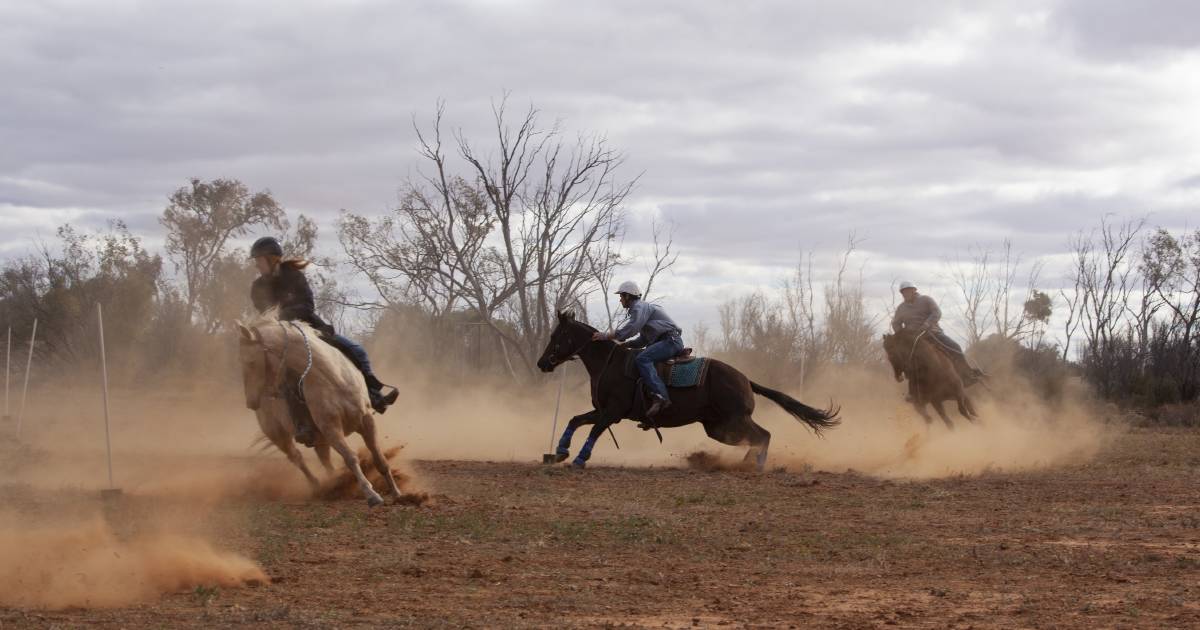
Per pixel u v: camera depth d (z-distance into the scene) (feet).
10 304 154.92
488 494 43.42
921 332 67.31
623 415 53.72
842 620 23.49
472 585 26.81
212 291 162.91
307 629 22.36
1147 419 99.25
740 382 53.47
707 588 26.58
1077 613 24.00
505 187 117.91
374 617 23.47
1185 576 27.86
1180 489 45.65
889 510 39.52
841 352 119.44
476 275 125.59
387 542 32.35
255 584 26.76
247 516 36.76
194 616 23.54
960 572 28.50
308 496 42.75
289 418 40.75
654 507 40.04
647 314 53.21
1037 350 135.23
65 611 24.06
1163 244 126.72
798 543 32.58
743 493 44.16
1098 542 32.91
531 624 22.95
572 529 34.40
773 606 24.77
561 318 54.60
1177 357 118.21
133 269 156.66
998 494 43.98
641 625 22.98
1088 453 64.54
